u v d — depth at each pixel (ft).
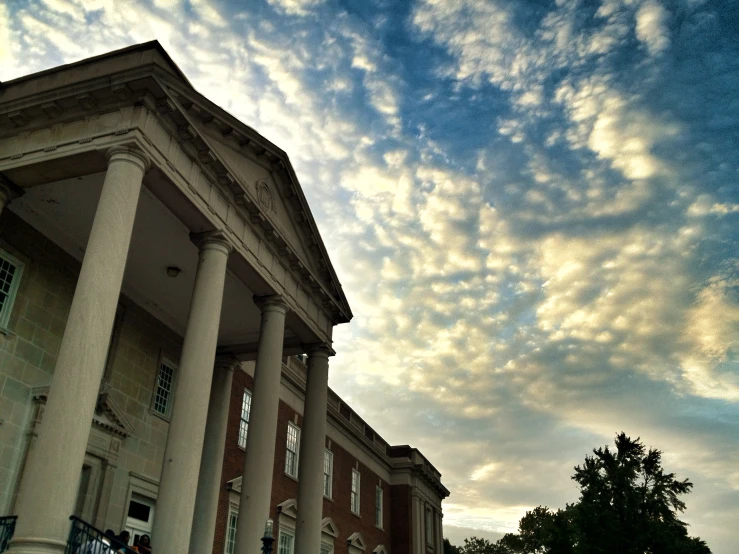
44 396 55.98
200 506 71.56
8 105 48.78
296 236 71.77
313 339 74.95
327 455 124.47
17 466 53.72
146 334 73.87
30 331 57.62
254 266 60.85
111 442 65.10
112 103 47.75
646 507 118.73
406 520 156.46
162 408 75.25
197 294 52.42
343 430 134.10
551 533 132.98
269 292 65.00
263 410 60.44
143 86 47.24
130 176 44.88
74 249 63.57
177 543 43.42
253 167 63.52
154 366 74.43
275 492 97.04
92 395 38.19
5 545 38.58
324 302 75.92
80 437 36.91
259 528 55.93
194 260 66.23
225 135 58.23
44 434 36.47
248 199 59.00
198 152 53.36
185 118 50.19
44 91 48.11
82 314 39.50
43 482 35.14
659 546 114.32
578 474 126.62
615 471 122.62
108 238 42.09
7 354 55.06
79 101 47.78
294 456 105.50
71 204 57.67
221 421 77.30
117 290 41.57
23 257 58.13
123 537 49.32
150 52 48.03
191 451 46.37
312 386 74.18
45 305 59.62
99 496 62.39
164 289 71.97
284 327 71.46
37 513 34.47
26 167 48.08
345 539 125.49
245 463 58.85
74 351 38.47
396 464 162.71
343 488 129.49
